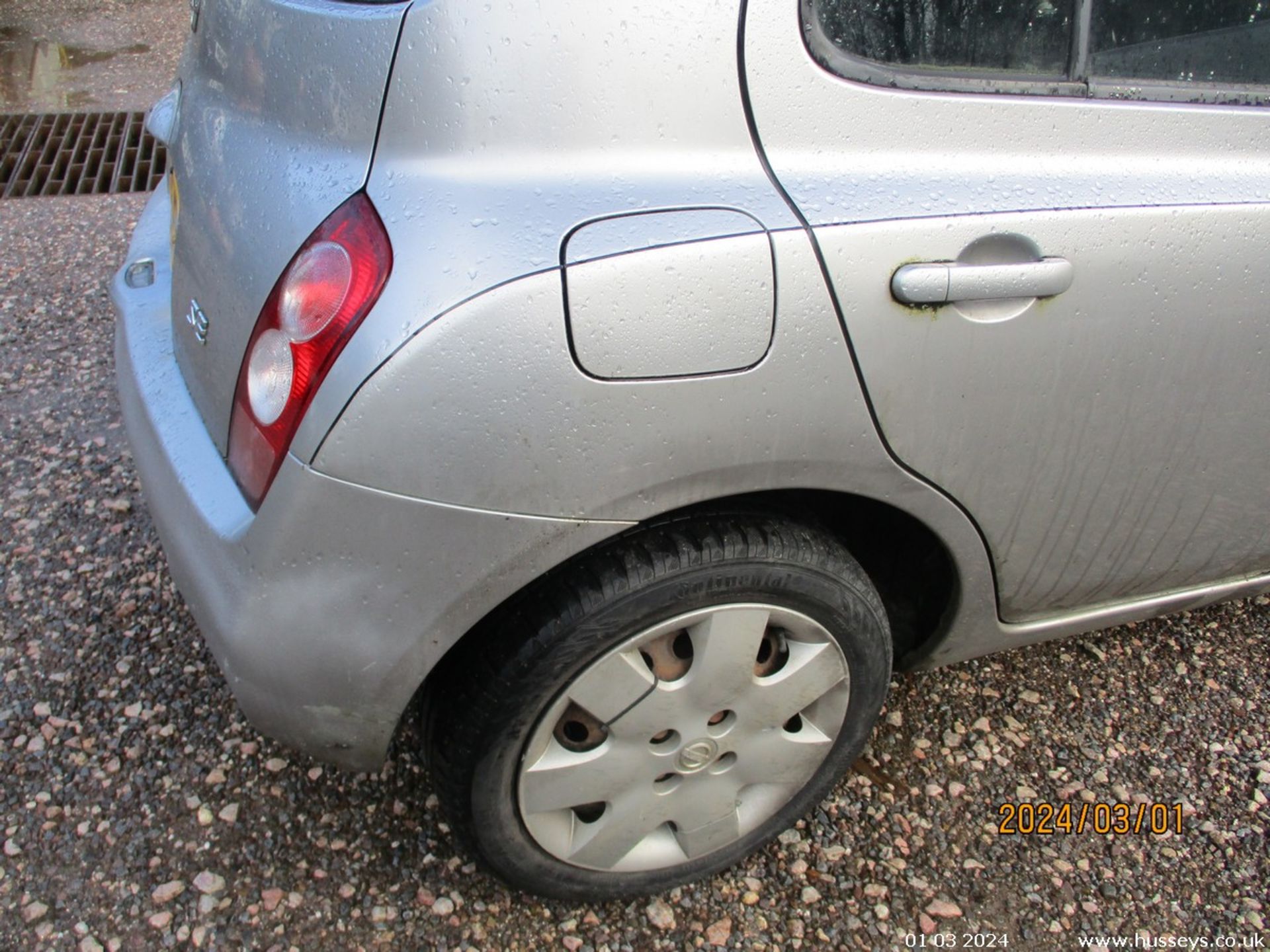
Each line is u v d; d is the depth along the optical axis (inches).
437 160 45.1
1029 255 51.4
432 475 45.0
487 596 48.5
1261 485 66.7
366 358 43.9
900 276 48.5
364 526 46.3
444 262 43.7
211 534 51.0
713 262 45.6
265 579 48.7
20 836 66.3
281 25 50.9
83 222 151.9
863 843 70.7
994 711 81.3
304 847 67.2
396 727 53.5
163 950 60.9
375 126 46.0
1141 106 55.6
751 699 57.7
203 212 56.4
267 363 47.8
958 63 52.0
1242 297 57.1
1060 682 84.4
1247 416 61.7
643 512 48.6
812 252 47.3
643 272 44.7
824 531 57.0
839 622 57.3
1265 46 59.9
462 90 44.7
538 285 43.7
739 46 47.0
